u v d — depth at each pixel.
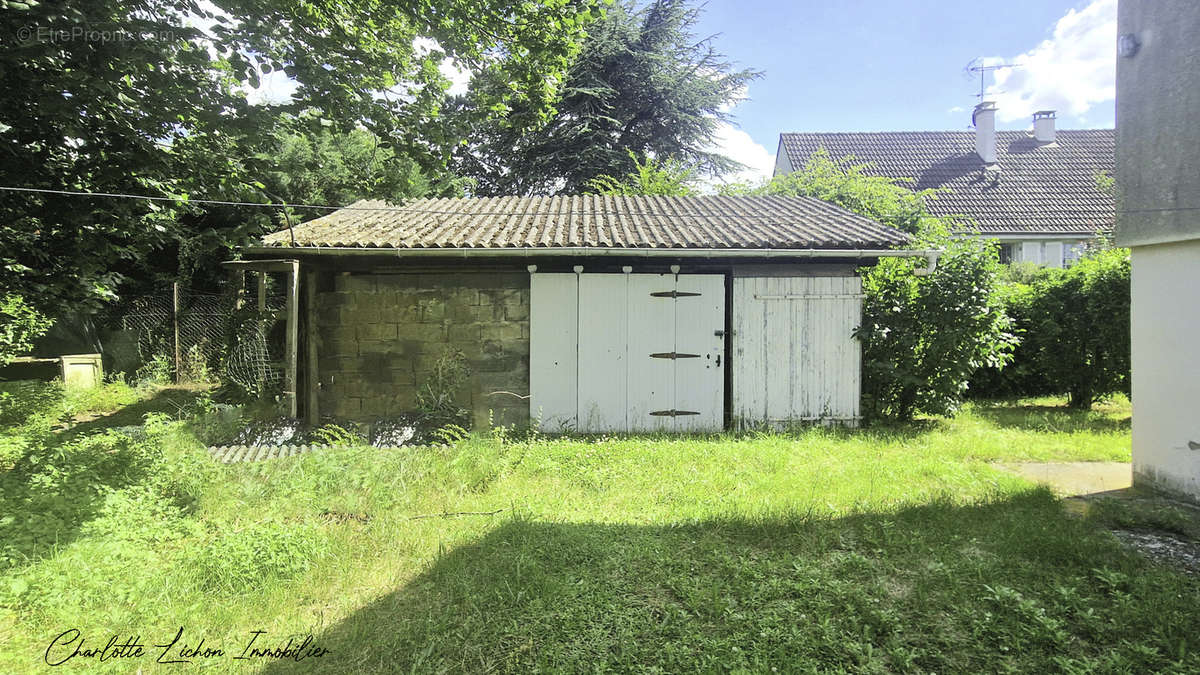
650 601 3.24
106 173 5.74
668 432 7.82
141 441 5.96
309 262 7.54
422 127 6.81
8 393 7.93
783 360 7.92
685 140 21.94
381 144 6.77
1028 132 18.92
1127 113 5.24
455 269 7.70
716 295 7.92
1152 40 4.96
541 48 6.72
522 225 8.45
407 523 4.30
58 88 4.86
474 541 3.95
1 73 4.62
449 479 5.27
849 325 7.96
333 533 4.08
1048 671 2.64
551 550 3.80
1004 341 8.25
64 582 3.27
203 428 6.77
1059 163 17.56
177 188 6.46
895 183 16.80
